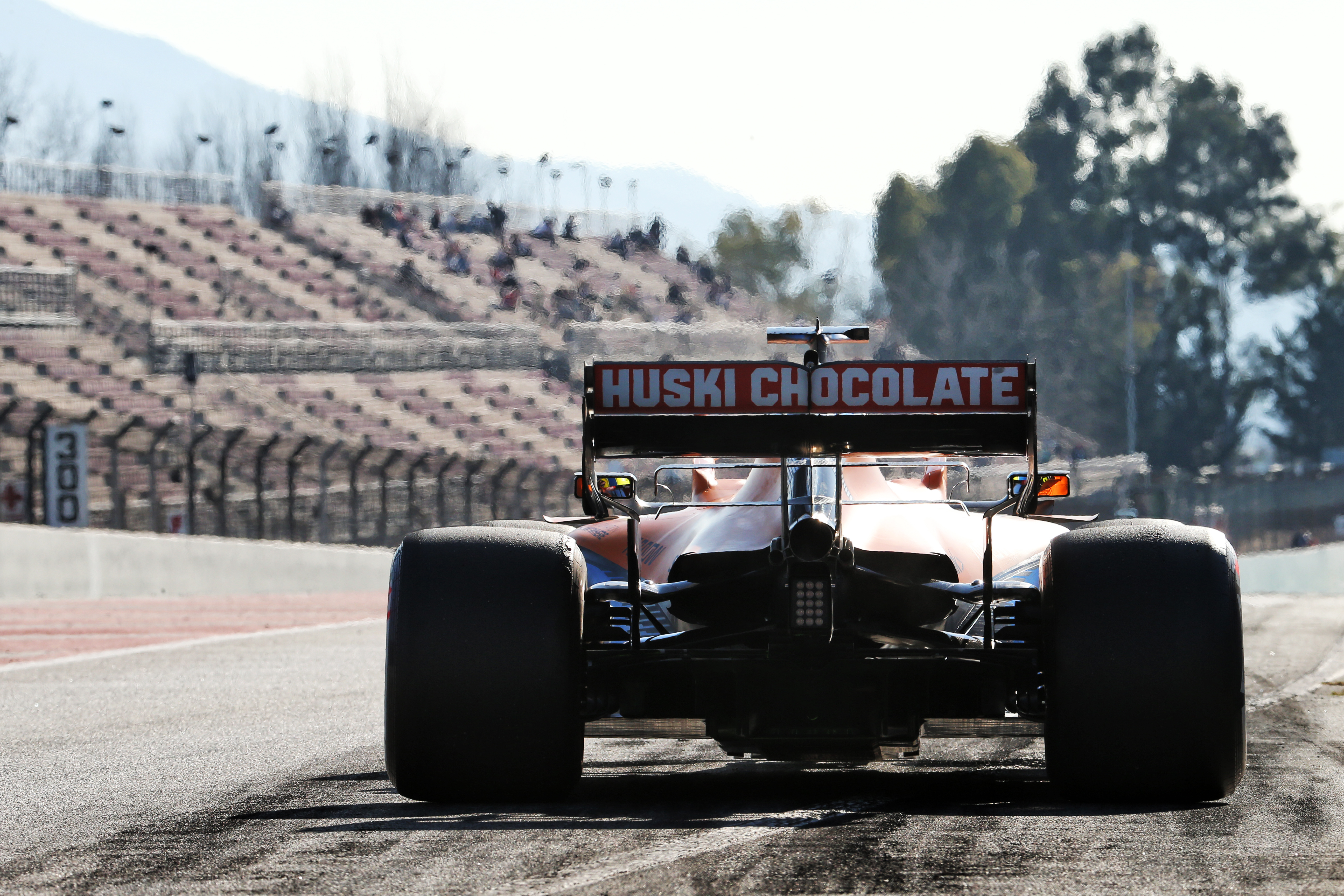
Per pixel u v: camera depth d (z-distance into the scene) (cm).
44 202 13888
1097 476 14700
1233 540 15275
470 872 1215
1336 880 1155
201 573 6919
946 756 2011
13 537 6134
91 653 4075
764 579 1577
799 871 1199
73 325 10981
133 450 7444
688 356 15125
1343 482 17050
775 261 18638
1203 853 1248
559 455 11762
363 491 8575
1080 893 1120
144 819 1545
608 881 1177
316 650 4094
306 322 12925
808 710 1493
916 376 1407
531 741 1430
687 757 2011
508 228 17975
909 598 1655
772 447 1427
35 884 1230
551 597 1441
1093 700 1395
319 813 1524
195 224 14688
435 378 12688
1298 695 2780
